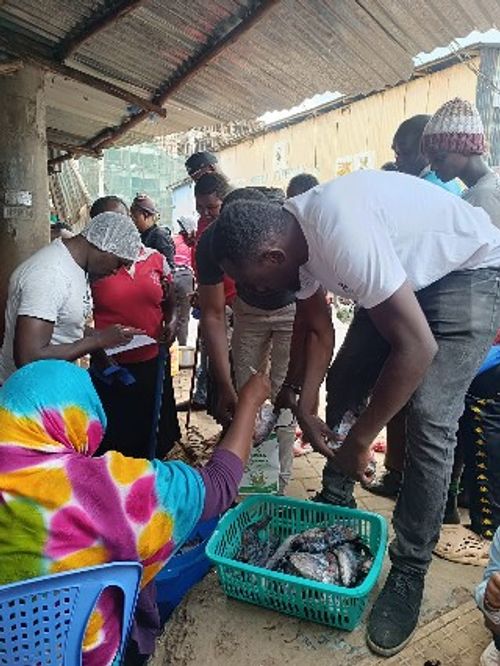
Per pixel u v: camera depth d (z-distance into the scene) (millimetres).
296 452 3674
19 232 4285
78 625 1284
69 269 2387
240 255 1715
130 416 3283
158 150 28766
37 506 1278
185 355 6219
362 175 1796
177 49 4379
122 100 5480
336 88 5371
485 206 2510
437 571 2281
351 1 3887
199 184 3760
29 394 1329
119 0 3586
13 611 1228
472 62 9414
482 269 1938
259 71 4906
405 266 1801
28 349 2283
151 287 3135
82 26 3889
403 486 2006
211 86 5219
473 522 2498
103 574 1290
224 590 2105
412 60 4984
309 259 1756
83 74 4457
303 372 2303
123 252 2455
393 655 1855
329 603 1901
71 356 2387
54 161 8680
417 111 10547
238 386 3150
